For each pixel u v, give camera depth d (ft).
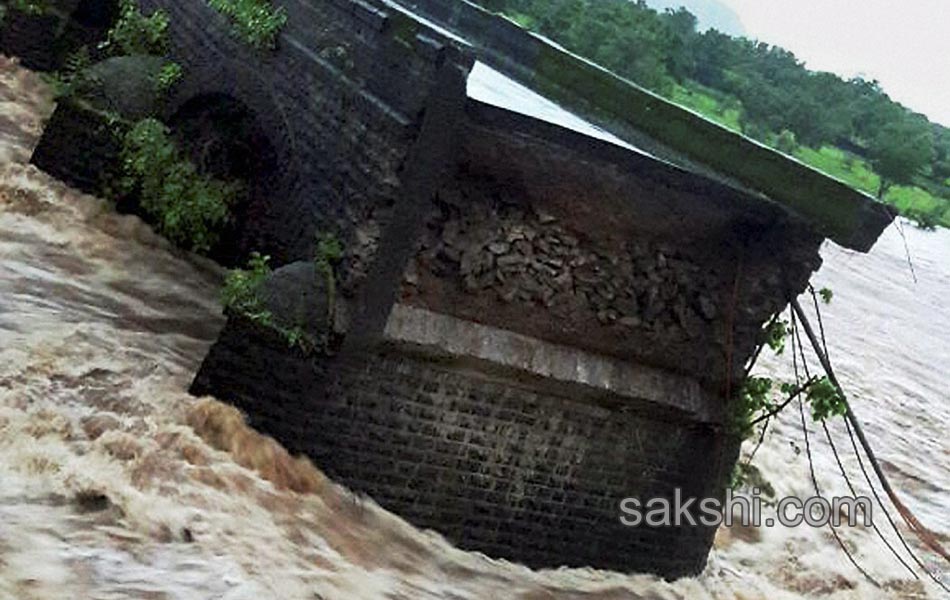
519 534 37.45
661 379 37.96
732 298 38.22
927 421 81.00
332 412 34.53
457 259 35.09
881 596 48.75
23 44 64.59
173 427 33.47
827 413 38.63
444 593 33.22
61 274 43.60
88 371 35.96
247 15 46.16
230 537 30.19
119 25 57.26
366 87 37.45
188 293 45.96
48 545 27.04
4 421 31.35
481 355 35.04
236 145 48.93
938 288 142.51
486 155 34.55
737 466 44.45
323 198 38.42
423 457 35.76
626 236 36.88
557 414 36.73
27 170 50.78
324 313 34.60
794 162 36.50
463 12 50.60
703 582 41.65
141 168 48.21
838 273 129.39
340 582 30.71
